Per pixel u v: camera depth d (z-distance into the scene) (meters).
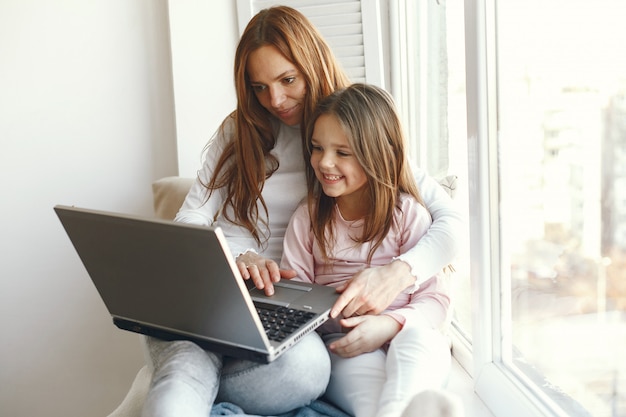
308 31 1.50
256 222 1.61
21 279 2.30
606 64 0.94
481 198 1.33
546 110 1.13
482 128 1.31
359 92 1.39
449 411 0.96
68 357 2.37
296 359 1.15
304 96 1.50
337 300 1.25
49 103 2.22
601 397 1.00
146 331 1.23
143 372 1.47
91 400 2.40
